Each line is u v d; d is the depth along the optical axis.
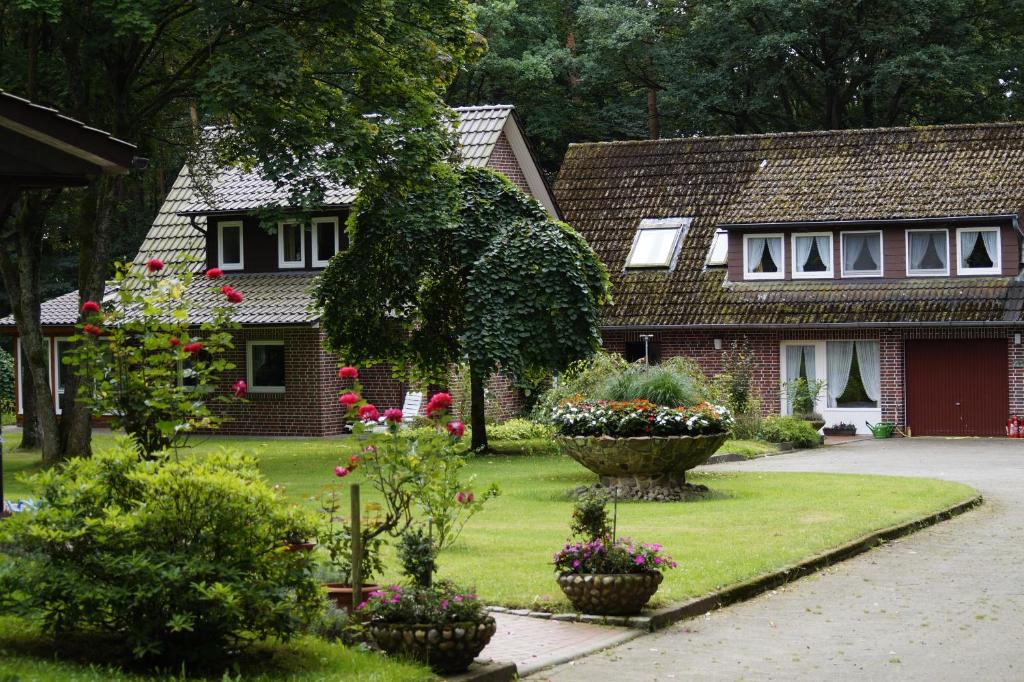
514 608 12.40
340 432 37.88
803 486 22.94
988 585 14.20
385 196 28.64
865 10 48.62
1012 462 29.19
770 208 39.44
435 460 11.52
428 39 28.02
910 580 14.50
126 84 27.36
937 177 39.22
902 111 52.12
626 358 40.03
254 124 26.27
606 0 54.53
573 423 21.70
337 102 26.67
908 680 10.13
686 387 22.78
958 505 20.31
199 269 40.03
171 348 12.37
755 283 39.38
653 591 12.20
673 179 43.41
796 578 14.55
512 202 30.89
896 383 37.66
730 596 13.21
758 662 10.71
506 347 29.11
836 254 38.69
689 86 51.38
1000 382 37.19
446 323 31.45
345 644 10.19
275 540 9.45
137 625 9.05
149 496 9.34
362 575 11.12
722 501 20.73
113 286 37.88
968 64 47.31
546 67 50.62
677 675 10.26
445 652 9.80
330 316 30.91
